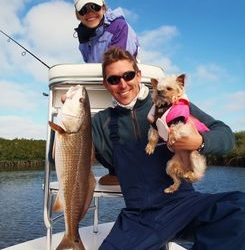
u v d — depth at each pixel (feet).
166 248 3.50
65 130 3.28
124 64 3.40
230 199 2.96
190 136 3.02
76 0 5.05
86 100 3.42
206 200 3.08
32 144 77.51
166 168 3.26
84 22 4.98
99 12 4.89
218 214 2.85
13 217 22.56
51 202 3.68
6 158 73.61
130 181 3.31
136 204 3.25
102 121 3.58
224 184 30.53
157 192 3.23
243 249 2.66
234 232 2.73
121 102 3.46
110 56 3.42
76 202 3.37
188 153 3.26
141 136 3.42
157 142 3.32
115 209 19.45
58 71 3.74
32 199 29.94
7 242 16.96
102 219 16.90
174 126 3.08
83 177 3.39
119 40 4.85
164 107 3.28
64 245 3.31
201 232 2.96
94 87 3.88
